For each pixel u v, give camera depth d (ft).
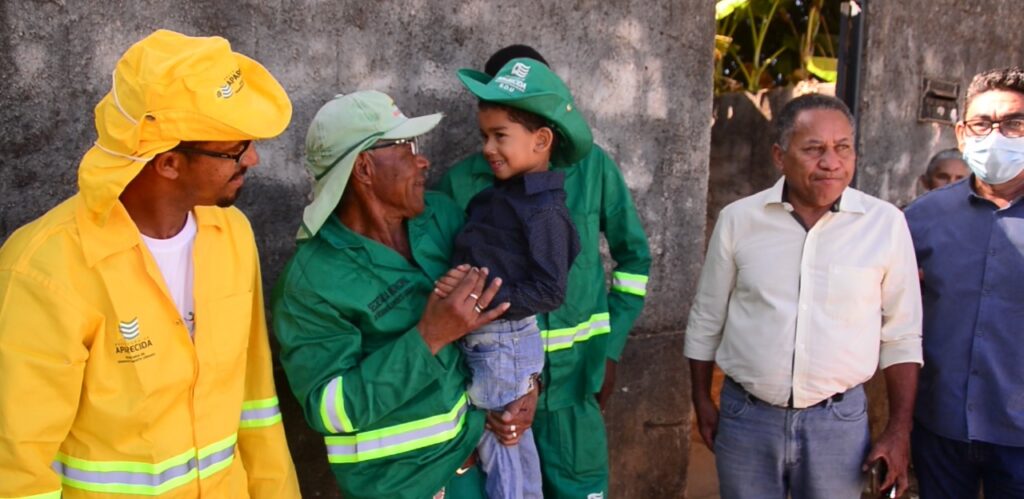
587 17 10.25
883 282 7.97
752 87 21.68
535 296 6.70
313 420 6.67
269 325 8.52
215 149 5.41
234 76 5.30
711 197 22.20
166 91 5.00
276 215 8.45
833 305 7.79
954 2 16.94
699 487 13.92
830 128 7.43
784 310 7.91
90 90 7.29
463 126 9.54
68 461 5.63
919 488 9.09
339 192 6.52
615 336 8.85
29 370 5.13
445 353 6.83
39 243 5.23
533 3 9.80
